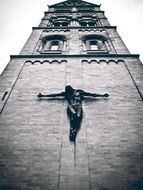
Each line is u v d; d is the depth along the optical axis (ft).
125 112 35.45
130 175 26.35
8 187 25.29
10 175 26.53
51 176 26.37
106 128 32.65
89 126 32.96
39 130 32.42
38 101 38.14
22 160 28.25
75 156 28.53
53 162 27.91
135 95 39.04
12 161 28.12
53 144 30.30
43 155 28.84
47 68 47.57
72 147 29.73
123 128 32.60
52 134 31.76
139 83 41.57
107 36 65.05
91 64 48.93
